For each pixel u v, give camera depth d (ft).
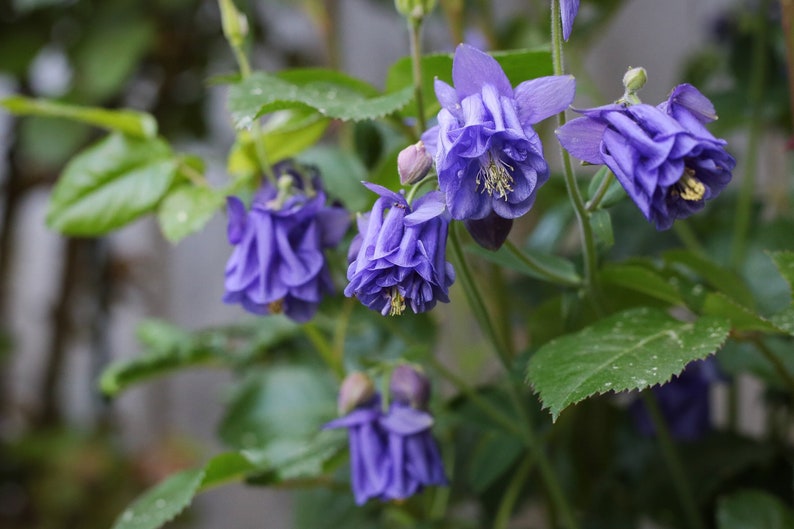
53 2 3.66
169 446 4.43
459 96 2.03
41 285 5.34
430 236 2.04
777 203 3.20
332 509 2.80
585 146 2.01
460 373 3.33
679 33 3.92
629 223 2.85
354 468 2.33
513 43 3.01
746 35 2.94
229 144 4.30
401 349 2.78
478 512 2.98
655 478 2.73
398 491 2.31
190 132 4.06
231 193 2.49
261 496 4.86
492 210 2.05
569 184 2.16
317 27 3.16
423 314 2.79
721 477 2.67
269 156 2.48
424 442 2.33
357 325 2.81
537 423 2.62
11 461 4.17
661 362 2.10
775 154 3.46
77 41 3.58
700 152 1.96
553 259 2.35
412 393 2.31
